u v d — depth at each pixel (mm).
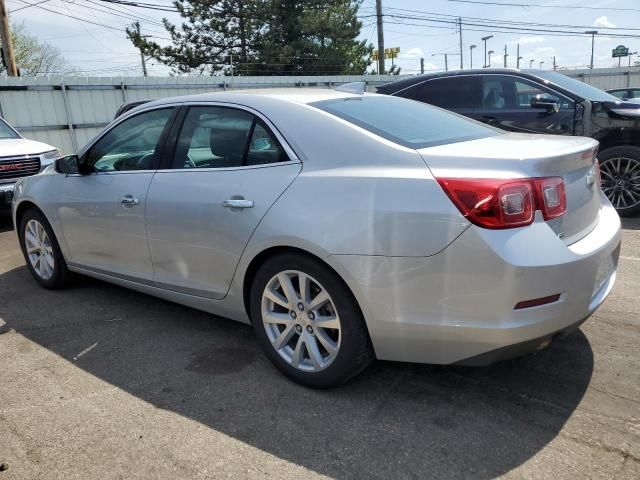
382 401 2756
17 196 4668
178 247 3320
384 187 2479
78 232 4082
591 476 2160
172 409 2754
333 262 2564
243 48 29844
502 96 6738
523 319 2301
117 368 3209
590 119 6227
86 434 2561
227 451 2410
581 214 2635
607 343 3252
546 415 2572
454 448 2371
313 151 2783
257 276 2947
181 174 3318
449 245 2314
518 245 2258
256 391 2896
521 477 2176
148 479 2248
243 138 3076
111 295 4461
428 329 2438
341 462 2314
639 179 6191
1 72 24594
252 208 2863
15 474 2299
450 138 2906
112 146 3867
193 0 28234
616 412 2568
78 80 14891
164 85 16641
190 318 3932
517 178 2305
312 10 28875
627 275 4398
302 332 2854
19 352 3457
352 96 3371
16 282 4891
